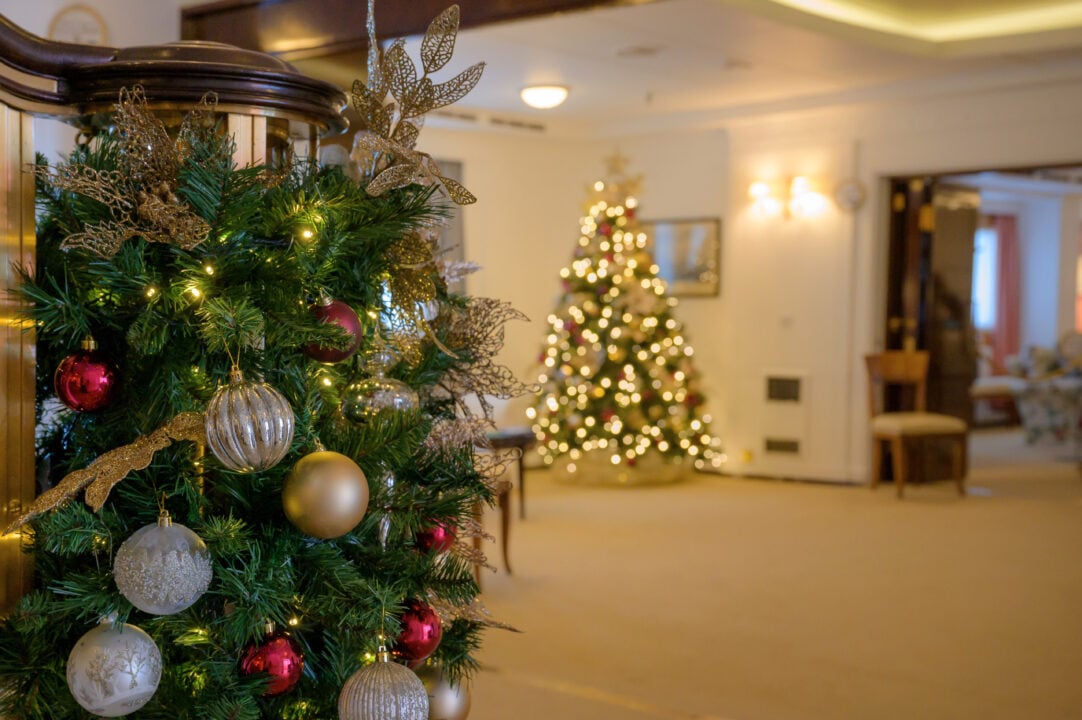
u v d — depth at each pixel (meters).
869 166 7.25
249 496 1.34
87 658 1.21
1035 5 5.66
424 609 1.41
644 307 7.42
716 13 4.99
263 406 1.22
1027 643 3.84
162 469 1.32
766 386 7.75
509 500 4.86
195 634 1.28
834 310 7.45
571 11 3.11
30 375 1.42
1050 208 12.05
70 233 1.36
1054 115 6.45
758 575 4.87
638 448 7.35
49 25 3.45
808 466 7.61
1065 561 5.11
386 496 1.40
